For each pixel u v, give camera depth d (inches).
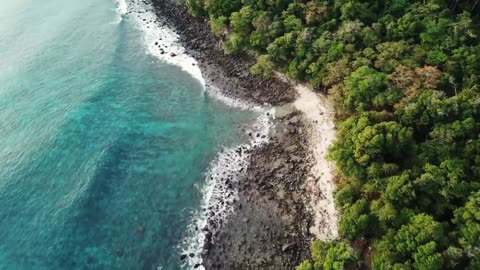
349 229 1893.5
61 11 4082.2
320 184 2316.7
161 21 3900.1
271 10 3122.5
